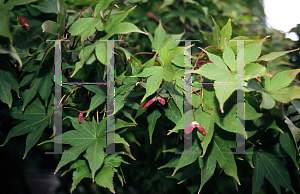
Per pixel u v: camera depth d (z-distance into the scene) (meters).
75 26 0.97
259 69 0.82
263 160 1.09
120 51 1.02
